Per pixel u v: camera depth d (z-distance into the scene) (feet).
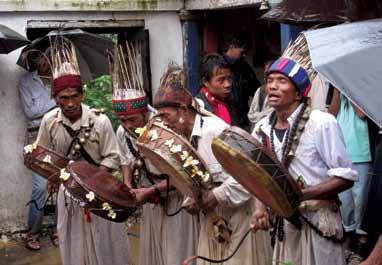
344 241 10.23
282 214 9.27
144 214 13.03
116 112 12.41
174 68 11.77
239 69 19.48
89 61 21.59
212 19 23.52
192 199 11.14
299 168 9.95
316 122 9.77
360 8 12.13
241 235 11.30
